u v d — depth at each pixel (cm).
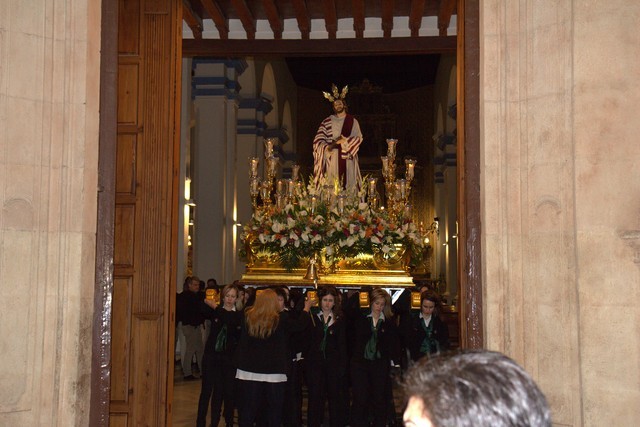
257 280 1133
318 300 836
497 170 459
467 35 493
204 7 840
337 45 919
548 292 439
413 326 789
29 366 438
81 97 457
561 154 438
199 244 1505
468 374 133
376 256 1131
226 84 1558
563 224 435
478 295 479
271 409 695
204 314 799
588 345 418
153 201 634
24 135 440
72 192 453
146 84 643
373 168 2822
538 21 448
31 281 440
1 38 435
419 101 2795
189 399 1015
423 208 2756
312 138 2767
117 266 630
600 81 424
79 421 449
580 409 422
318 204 1118
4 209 431
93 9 466
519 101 457
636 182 417
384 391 769
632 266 414
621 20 424
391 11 846
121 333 625
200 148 1523
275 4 854
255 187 1213
